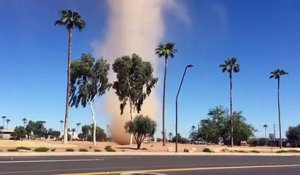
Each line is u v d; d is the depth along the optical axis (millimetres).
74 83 77625
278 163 37219
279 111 104438
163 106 80938
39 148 52250
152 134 69000
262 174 26312
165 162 33781
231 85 105562
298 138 156625
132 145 79875
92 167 27000
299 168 31641
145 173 23719
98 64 78062
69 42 70375
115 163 30938
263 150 81375
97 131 138250
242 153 61688
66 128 69188
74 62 77000
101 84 78375
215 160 39188
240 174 25812
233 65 105500
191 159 39531
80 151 51125
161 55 82562
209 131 138375
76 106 77250
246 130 132000
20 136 151125
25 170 24031
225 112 138500
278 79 106062
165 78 81812
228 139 134625
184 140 155625
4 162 29375
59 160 32312
